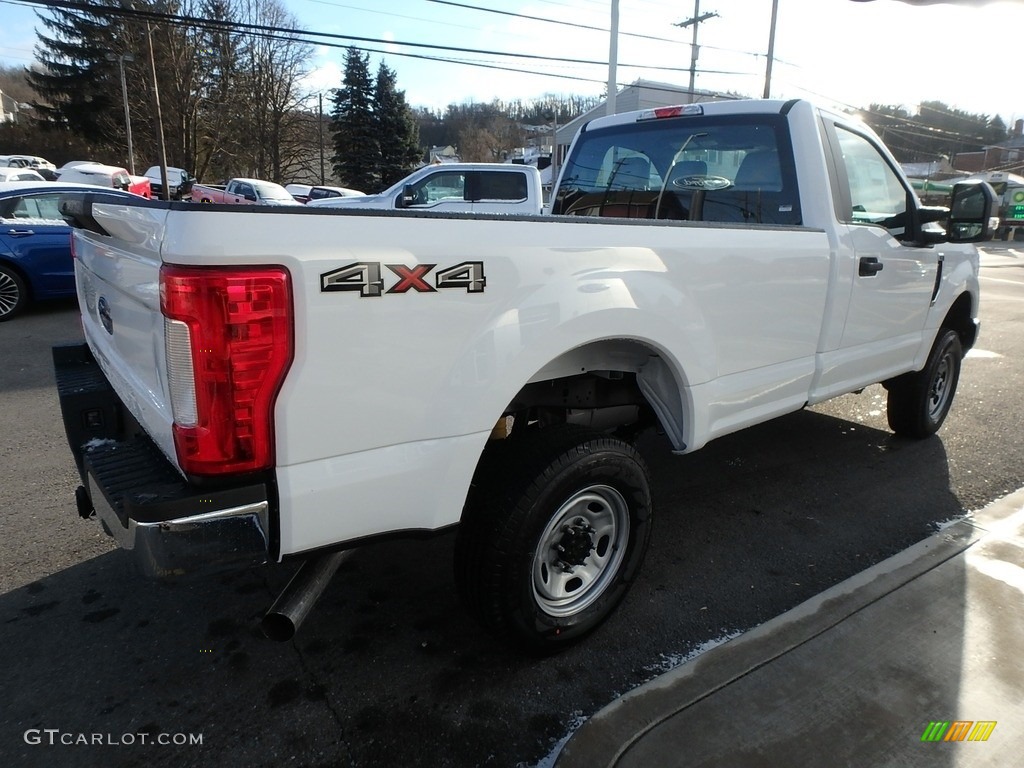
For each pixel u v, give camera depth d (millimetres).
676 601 3057
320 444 1860
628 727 2248
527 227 2188
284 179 54156
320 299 1767
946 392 5172
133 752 2191
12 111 78875
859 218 3832
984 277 16766
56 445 4762
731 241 2873
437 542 3549
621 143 4465
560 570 2584
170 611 2928
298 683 2514
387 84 54312
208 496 1772
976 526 3652
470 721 2342
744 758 2129
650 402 2939
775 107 3682
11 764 2133
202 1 42938
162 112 43750
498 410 2158
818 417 5730
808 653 2611
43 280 9078
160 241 1739
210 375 1703
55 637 2742
